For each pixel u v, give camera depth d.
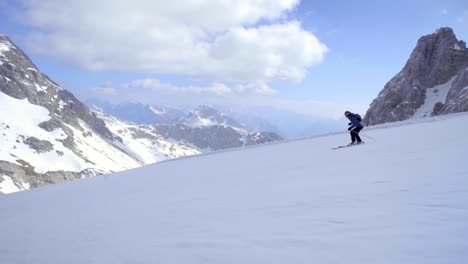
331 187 6.71
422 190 4.88
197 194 9.36
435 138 14.41
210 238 4.25
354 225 3.74
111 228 6.18
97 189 17.27
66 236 6.11
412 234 3.10
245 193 8.06
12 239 6.75
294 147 27.86
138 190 13.53
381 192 5.31
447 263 2.40
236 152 35.41
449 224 3.20
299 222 4.31
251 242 3.79
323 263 2.82
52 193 19.14
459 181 5.05
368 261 2.69
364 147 16.75
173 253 3.84
